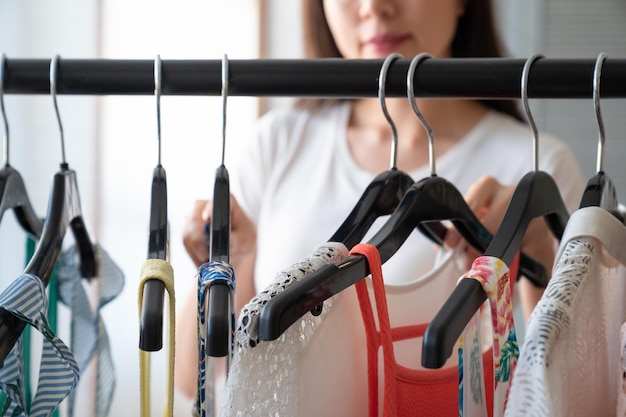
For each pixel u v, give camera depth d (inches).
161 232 25.8
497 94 27.1
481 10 48.0
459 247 34.5
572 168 47.9
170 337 24.0
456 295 21.4
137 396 101.3
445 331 19.8
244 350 21.0
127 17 104.0
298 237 47.1
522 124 49.4
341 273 22.5
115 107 105.0
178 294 104.3
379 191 27.6
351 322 26.0
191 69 27.9
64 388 25.2
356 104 49.8
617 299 26.3
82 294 33.1
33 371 40.5
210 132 105.7
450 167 46.6
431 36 42.6
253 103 104.9
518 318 56.5
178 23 104.5
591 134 93.3
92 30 102.7
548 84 26.4
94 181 104.1
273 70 27.7
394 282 44.3
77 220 31.1
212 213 25.8
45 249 27.0
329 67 27.8
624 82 25.7
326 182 47.9
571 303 21.0
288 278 21.9
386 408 23.8
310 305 21.2
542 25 93.2
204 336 23.9
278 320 20.3
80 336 33.4
